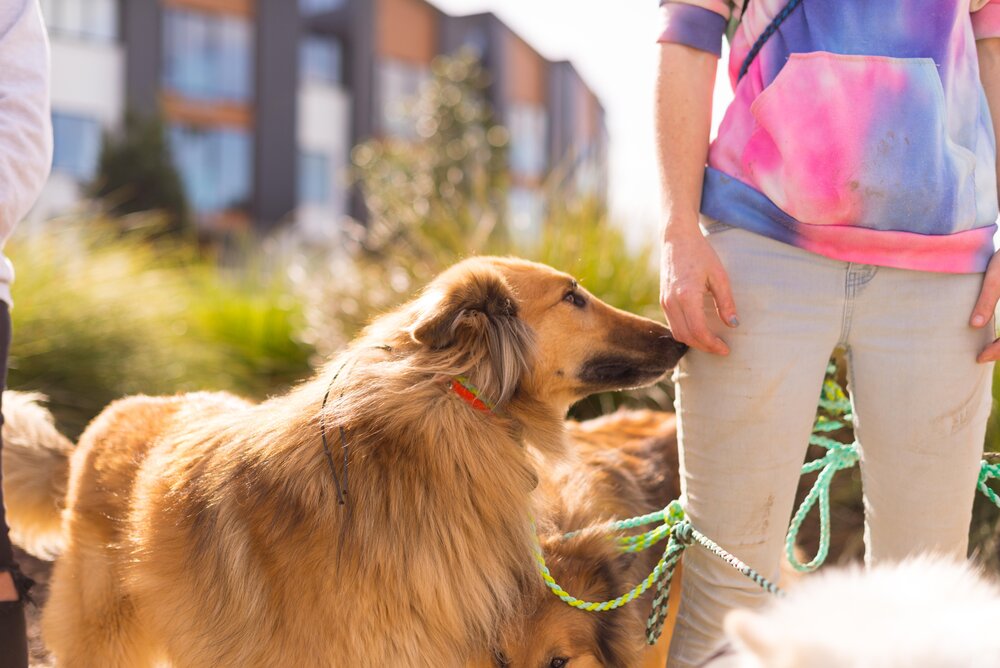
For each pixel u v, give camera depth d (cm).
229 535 240
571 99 3253
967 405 214
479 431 239
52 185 2058
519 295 265
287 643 227
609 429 347
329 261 874
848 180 208
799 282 217
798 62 212
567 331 268
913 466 217
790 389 219
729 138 228
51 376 559
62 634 296
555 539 259
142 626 285
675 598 296
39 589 414
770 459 223
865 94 208
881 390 218
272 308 766
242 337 754
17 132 230
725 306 216
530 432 260
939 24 210
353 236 777
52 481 335
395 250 683
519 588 241
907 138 207
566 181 713
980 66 234
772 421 220
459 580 231
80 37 2119
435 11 2847
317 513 227
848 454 259
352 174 2255
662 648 292
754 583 227
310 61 2564
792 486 228
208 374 671
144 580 264
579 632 238
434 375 237
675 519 247
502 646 236
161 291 712
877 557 231
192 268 930
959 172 211
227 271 994
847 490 420
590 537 257
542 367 266
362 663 222
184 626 252
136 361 603
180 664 254
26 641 237
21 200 231
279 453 239
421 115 1980
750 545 228
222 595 240
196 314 781
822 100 209
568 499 278
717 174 229
